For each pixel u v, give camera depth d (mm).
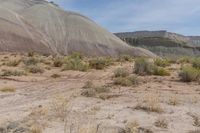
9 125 9836
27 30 192750
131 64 44562
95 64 37500
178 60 48969
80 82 23859
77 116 11734
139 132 10125
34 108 12945
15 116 11789
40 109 12328
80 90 18859
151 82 23375
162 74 28219
